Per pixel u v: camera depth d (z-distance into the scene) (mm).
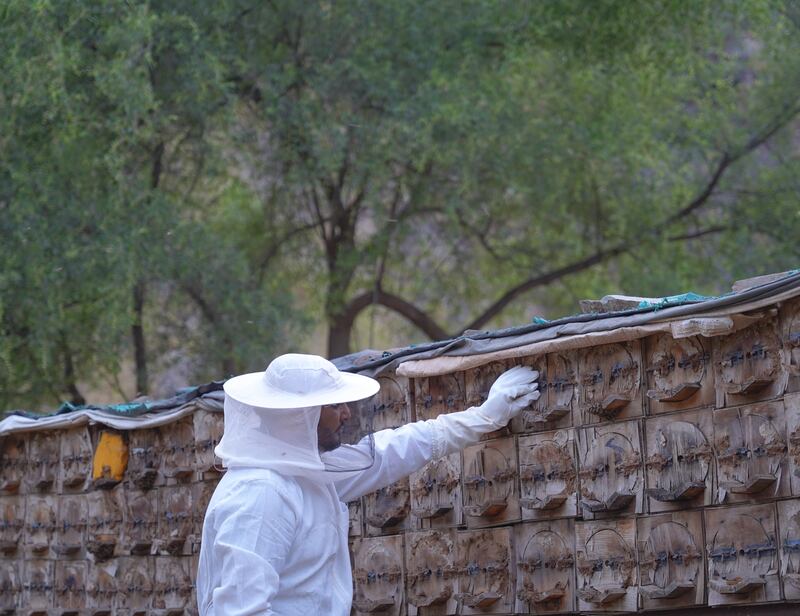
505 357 4691
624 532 4336
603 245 16297
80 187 11867
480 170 14422
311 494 3922
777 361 3854
